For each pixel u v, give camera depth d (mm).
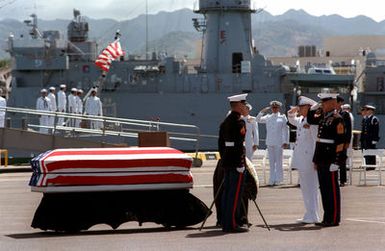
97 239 14906
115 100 57969
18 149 37406
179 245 14031
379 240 14375
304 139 17000
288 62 82750
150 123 39625
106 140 43281
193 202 16219
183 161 15852
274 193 24250
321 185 16453
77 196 15758
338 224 16484
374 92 58719
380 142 58438
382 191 24734
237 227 15617
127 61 58469
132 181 15680
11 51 59125
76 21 64500
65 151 16031
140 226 16672
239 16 61438
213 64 61250
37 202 22172
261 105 57938
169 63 58188
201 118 57719
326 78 58438
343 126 16344
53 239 15008
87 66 58531
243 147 15570
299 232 15531
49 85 58719
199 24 63031
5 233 15938
